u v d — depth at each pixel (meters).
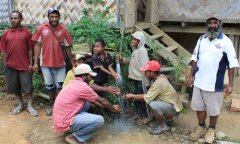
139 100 5.34
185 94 6.40
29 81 5.78
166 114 5.17
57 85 5.68
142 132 5.27
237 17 7.55
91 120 4.68
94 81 5.48
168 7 8.16
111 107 5.04
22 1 7.53
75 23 6.62
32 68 5.71
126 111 5.84
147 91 5.59
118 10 6.36
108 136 5.11
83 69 4.77
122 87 5.78
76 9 6.88
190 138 5.02
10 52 5.62
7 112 5.94
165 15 8.23
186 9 8.00
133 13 6.87
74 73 5.11
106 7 6.48
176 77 6.30
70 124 4.66
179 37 9.05
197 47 4.81
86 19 6.46
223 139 5.05
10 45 5.60
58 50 5.47
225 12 7.65
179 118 5.81
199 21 7.89
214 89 4.64
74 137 4.82
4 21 7.71
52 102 5.82
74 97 4.71
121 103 5.72
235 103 6.36
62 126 4.69
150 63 5.09
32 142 4.92
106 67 5.53
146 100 5.08
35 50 5.52
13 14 5.52
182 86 6.47
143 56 5.50
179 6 8.05
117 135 5.15
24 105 6.23
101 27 6.28
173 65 6.50
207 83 4.66
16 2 7.62
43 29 5.41
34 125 5.42
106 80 5.64
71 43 5.59
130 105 5.84
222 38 4.55
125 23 6.49
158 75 5.20
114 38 6.24
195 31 8.18
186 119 5.79
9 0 7.53
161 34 7.58
